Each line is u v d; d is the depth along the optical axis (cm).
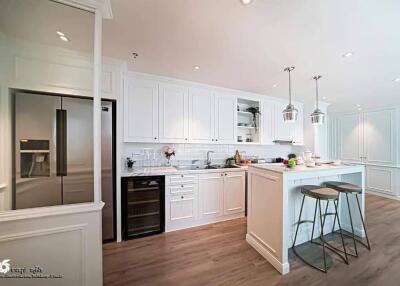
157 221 274
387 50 210
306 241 250
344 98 412
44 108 198
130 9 150
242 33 182
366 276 183
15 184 185
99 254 146
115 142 251
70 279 137
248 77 298
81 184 210
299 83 321
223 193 319
